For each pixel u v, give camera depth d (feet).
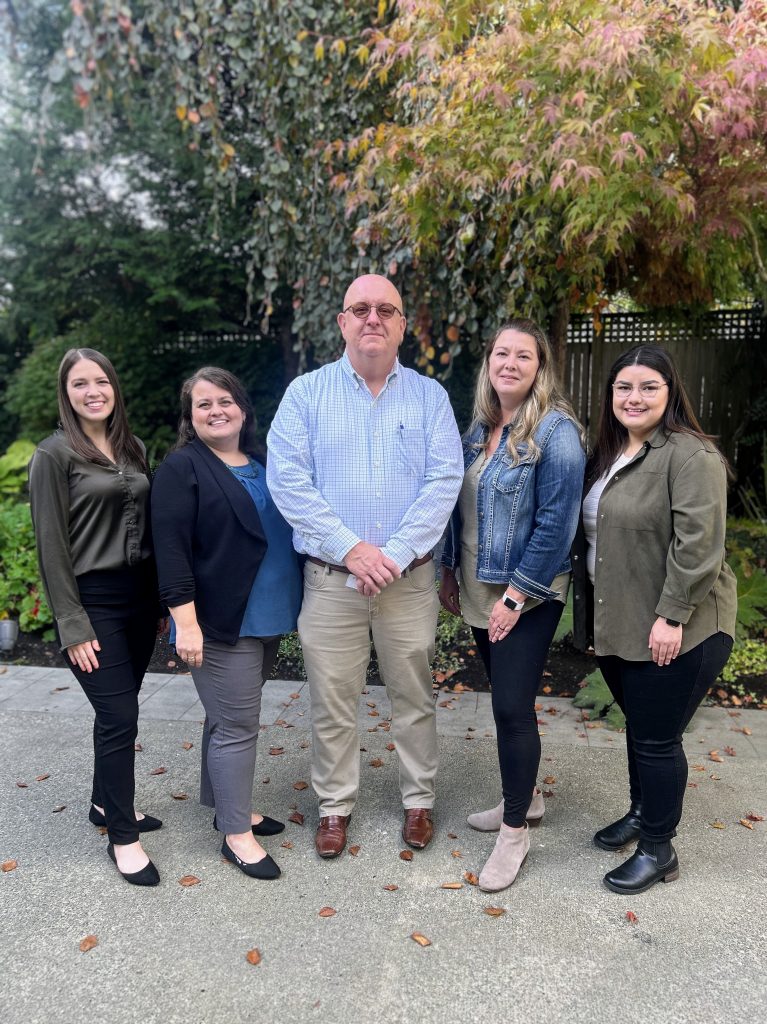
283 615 7.73
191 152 20.80
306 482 7.40
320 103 15.60
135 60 15.99
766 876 7.56
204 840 8.32
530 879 7.54
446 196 12.62
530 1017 5.82
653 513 6.86
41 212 23.08
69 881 7.58
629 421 7.01
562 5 10.41
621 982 6.16
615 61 9.87
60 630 7.15
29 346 30.27
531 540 7.16
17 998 6.06
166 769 9.94
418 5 11.39
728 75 10.18
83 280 24.30
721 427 21.85
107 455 7.66
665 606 6.69
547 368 7.42
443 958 6.46
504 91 10.97
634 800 8.07
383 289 7.29
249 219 22.53
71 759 10.27
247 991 6.11
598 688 11.65
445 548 8.53
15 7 20.20
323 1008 5.93
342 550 7.23
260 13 15.11
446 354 14.80
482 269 14.46
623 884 7.28
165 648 14.44
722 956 6.45
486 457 7.76
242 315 25.61
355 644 7.90
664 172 12.50
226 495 7.33
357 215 15.38
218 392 7.50
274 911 7.10
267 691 12.52
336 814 8.17
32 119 21.67
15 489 22.40
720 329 21.52
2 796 9.30
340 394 7.62
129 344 25.84
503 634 7.38
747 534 17.80
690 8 10.39
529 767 7.39
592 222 11.80
